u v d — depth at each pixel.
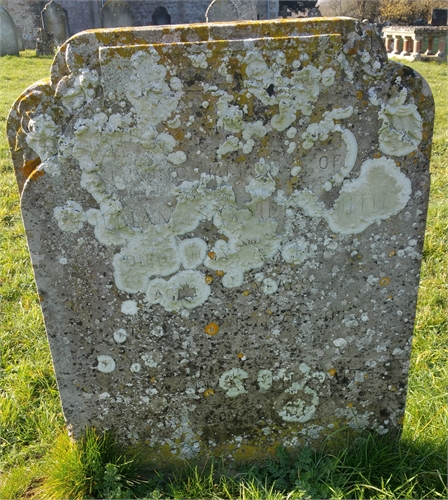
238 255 2.10
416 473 2.23
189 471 2.39
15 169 1.97
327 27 1.85
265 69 1.86
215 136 1.93
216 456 2.41
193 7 19.95
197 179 1.99
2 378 2.92
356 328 2.24
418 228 2.12
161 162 1.96
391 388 2.36
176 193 2.00
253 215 2.05
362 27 1.86
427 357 3.00
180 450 2.40
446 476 2.24
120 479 2.28
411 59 12.36
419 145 2.01
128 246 2.07
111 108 1.88
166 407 2.32
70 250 2.06
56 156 1.93
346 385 2.33
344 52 1.87
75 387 2.28
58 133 1.91
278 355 2.26
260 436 2.39
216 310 2.18
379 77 1.91
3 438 2.58
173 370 2.26
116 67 1.83
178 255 2.09
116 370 2.25
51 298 2.13
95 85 1.85
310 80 1.88
